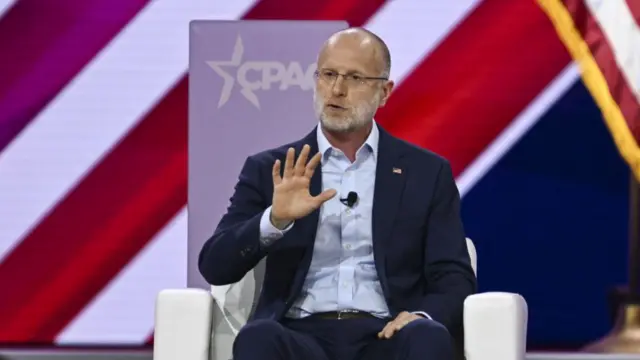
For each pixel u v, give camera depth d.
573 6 14.95
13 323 16.98
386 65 11.30
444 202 11.39
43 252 17.00
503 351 10.26
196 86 13.43
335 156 11.37
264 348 9.90
